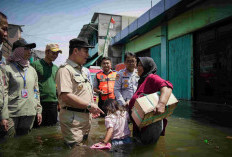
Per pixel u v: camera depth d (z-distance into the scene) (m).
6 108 2.82
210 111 6.18
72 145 2.66
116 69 10.23
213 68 9.07
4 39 2.73
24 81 3.37
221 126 3.98
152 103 2.52
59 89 2.69
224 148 2.56
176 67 11.70
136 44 17.72
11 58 3.37
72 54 2.89
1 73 2.81
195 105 7.96
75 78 2.78
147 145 2.73
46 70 4.38
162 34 13.02
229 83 8.20
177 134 3.33
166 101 2.52
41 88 4.28
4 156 2.31
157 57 14.13
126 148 2.58
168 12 10.83
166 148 2.57
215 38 9.01
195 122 4.41
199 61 10.02
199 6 9.61
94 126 4.19
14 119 3.25
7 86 3.04
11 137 3.20
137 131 3.03
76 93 2.81
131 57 4.39
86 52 2.90
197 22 9.81
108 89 5.39
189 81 10.51
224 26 8.52
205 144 2.75
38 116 3.78
